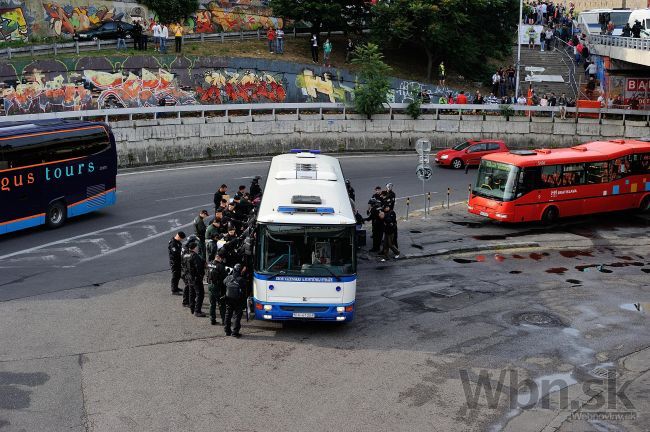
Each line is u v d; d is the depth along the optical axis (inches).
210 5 2011.6
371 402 507.8
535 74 2095.2
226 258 700.7
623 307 722.8
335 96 1891.0
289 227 625.3
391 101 1916.8
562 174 1103.0
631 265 891.4
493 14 2124.8
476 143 1505.9
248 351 595.5
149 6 1892.2
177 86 1686.8
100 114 1368.1
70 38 1734.7
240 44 1943.9
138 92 1635.1
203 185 1262.3
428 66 2027.6
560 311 707.4
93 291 737.0
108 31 1755.7
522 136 1747.0
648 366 577.6
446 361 581.3
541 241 1002.1
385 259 879.1
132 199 1160.2
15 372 543.2
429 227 1050.7
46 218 976.3
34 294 722.2
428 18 1924.2
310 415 487.2
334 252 627.8
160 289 749.9
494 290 771.4
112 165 1072.8
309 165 761.6
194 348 599.2
